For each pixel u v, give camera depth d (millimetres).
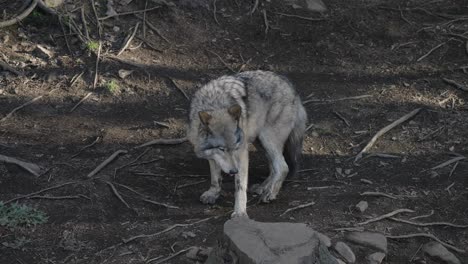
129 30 7785
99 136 6941
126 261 6039
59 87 7277
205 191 6582
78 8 7797
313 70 7738
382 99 7473
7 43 7504
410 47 8000
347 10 8289
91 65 7441
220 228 6273
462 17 8312
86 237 6176
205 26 7969
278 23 8086
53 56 7484
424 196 6605
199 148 6273
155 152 6875
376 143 7066
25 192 6453
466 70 7762
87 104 7188
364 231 6289
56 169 6641
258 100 6516
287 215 6398
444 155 6961
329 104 7406
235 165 6172
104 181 6566
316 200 6527
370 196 6562
